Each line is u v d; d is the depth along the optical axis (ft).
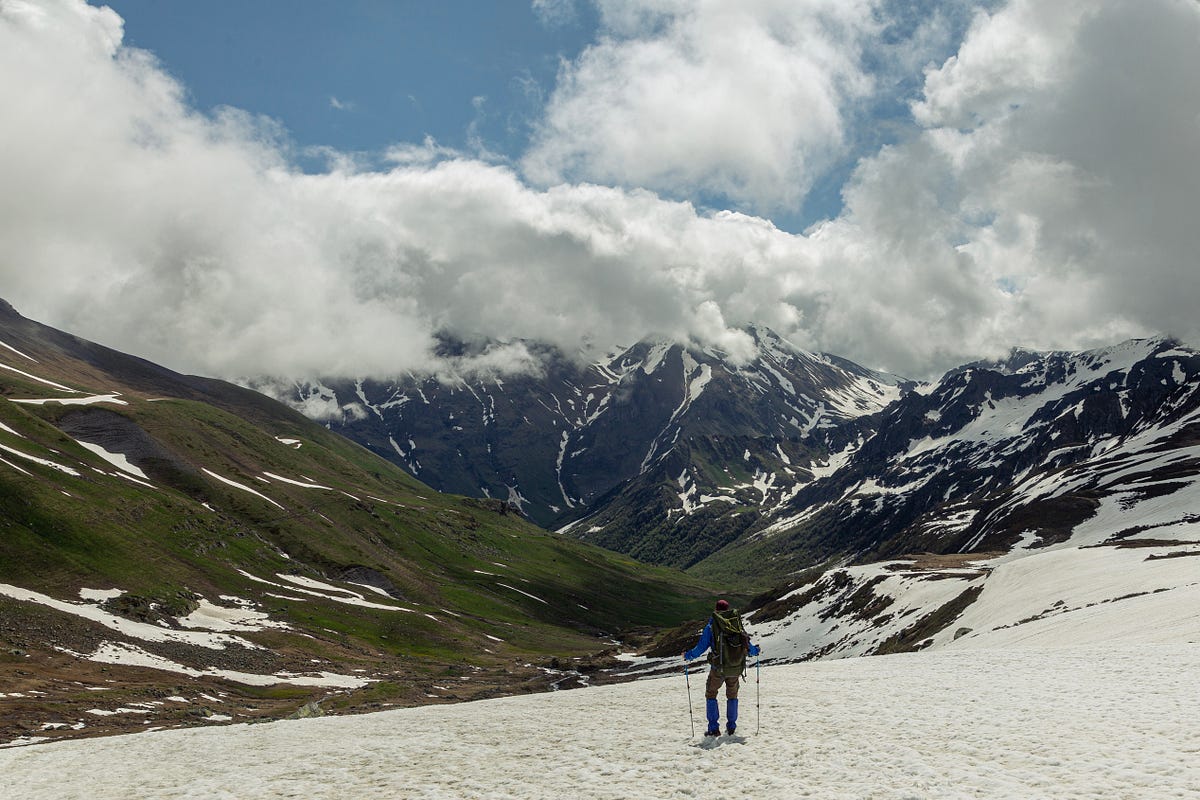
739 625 69.87
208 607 470.80
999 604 311.27
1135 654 108.27
